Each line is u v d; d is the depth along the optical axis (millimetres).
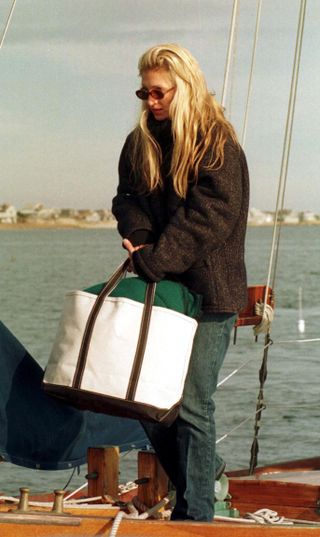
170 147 3762
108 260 71812
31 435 4082
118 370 3512
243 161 3727
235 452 10781
